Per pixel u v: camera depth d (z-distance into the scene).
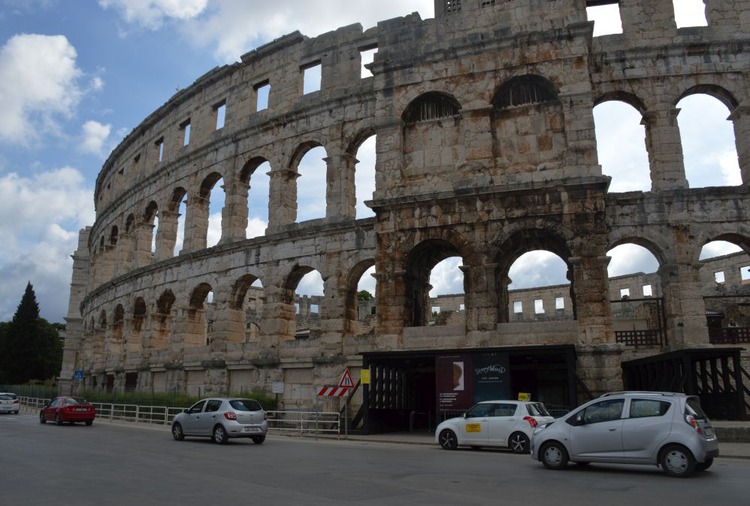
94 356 67.56
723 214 35.91
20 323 106.00
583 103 35.31
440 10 43.00
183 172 56.47
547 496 14.49
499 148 36.62
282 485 15.92
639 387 35.91
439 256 39.91
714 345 35.06
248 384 45.25
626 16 39.72
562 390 36.69
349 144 44.94
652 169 38.16
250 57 51.97
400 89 39.34
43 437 30.47
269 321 44.69
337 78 46.94
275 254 45.62
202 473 18.14
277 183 47.56
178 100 59.09
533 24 37.22
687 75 38.25
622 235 36.31
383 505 13.19
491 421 25.81
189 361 49.25
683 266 35.47
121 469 18.92
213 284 49.12
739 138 37.53
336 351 41.09
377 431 34.56
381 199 37.28
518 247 37.53
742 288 65.50
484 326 33.94
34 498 13.91
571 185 33.91
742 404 28.52
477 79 37.66
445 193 36.09
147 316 55.94
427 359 34.50
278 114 48.53
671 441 18.05
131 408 48.47
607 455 18.95
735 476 17.95
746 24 38.62
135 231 63.00
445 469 19.50
